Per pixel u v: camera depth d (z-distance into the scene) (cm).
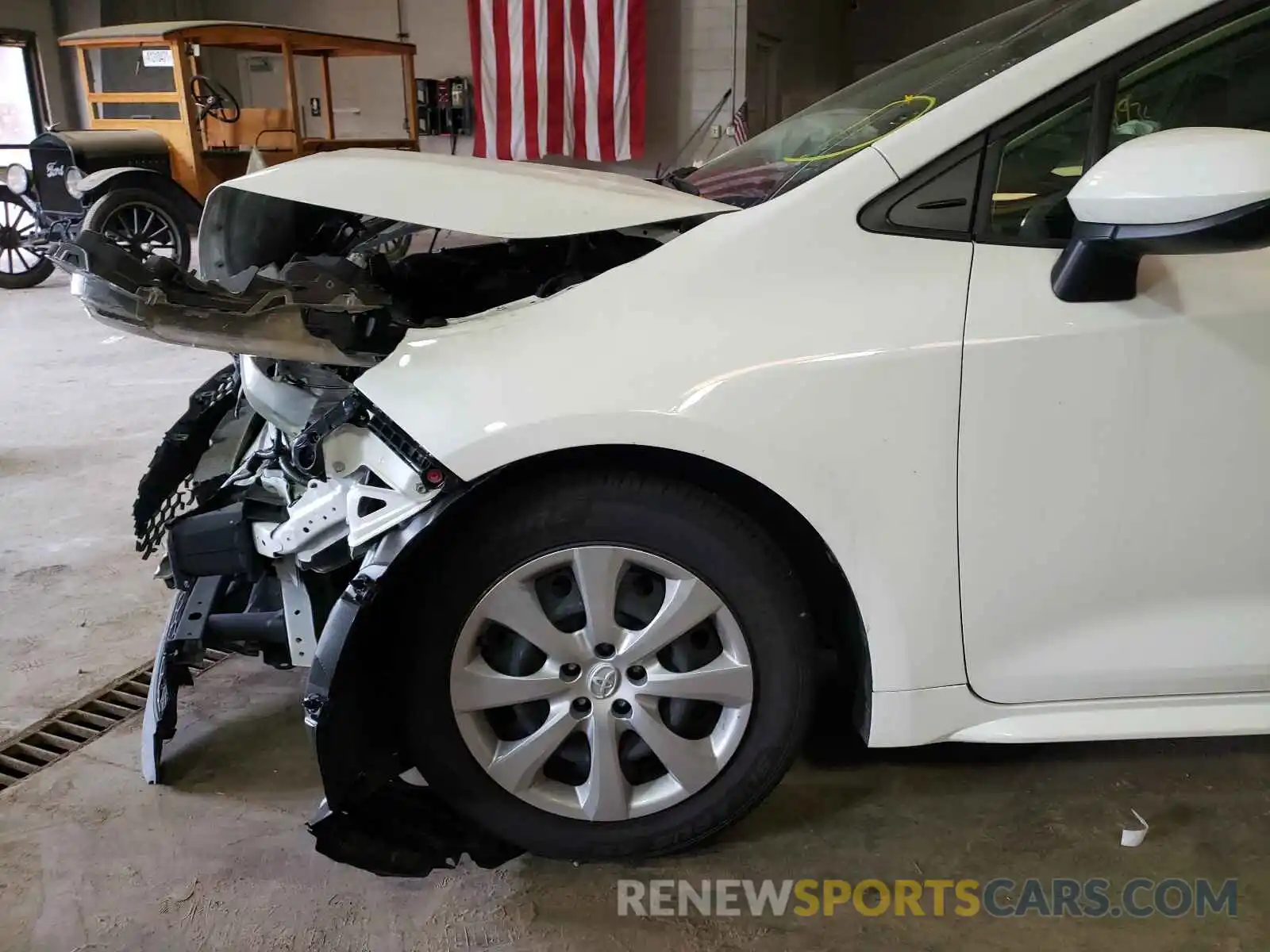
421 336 153
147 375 533
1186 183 121
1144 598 153
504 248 207
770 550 152
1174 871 166
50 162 732
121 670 238
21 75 1047
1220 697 160
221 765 200
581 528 149
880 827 178
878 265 146
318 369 170
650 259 152
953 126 146
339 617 145
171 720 195
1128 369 142
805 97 1057
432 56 987
